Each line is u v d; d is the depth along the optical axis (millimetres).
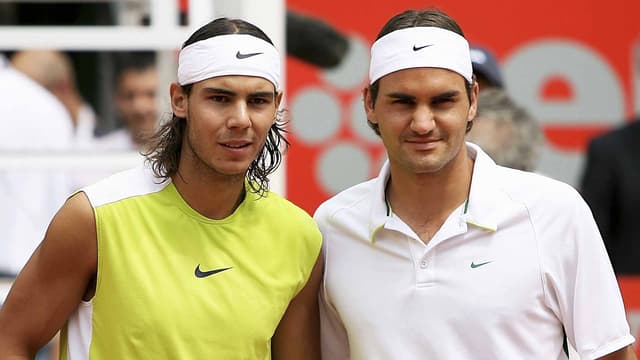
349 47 22625
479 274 12016
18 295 11953
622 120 23406
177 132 12188
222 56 11758
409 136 11875
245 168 11852
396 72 11867
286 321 12734
